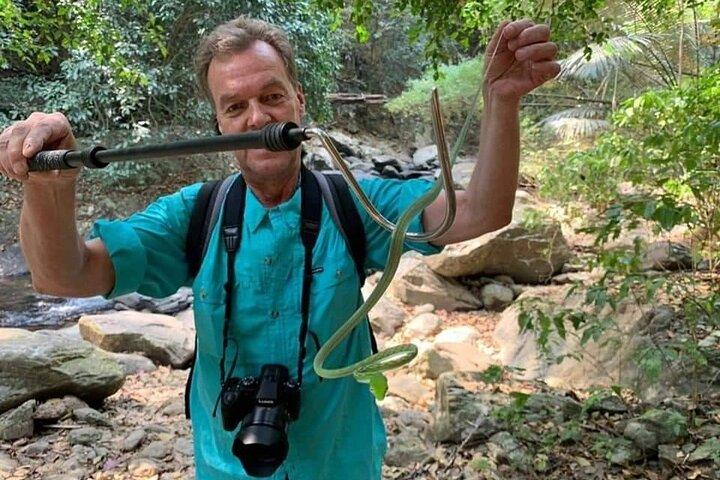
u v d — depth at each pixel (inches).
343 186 64.3
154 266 63.2
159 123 474.6
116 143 435.8
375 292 42.4
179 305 306.8
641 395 138.6
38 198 50.8
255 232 62.6
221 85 57.5
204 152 42.1
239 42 57.2
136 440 147.7
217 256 63.4
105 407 173.2
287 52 60.4
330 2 183.0
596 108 374.9
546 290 238.2
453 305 254.8
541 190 271.9
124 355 215.5
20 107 444.5
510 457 120.4
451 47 505.0
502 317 226.5
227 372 64.7
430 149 609.0
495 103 54.9
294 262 62.6
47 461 141.1
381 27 655.1
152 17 308.7
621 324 165.6
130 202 445.4
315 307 62.3
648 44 275.0
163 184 460.8
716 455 104.8
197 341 67.5
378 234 63.9
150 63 447.5
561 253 264.7
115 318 237.1
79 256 56.0
